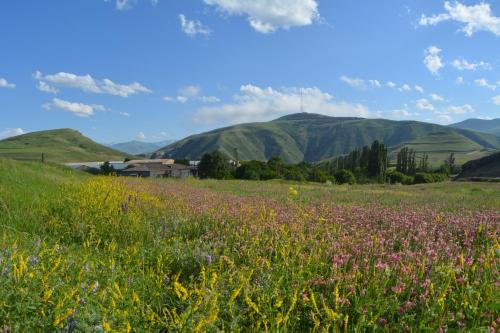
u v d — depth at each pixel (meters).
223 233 7.00
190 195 14.23
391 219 8.63
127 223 7.65
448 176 108.81
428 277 4.46
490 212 10.27
